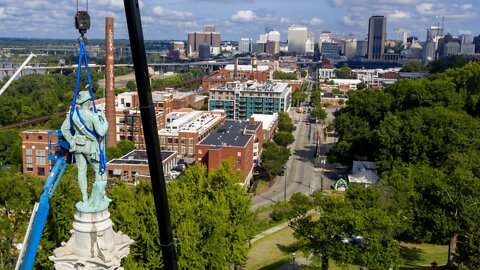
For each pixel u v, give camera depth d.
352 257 56.38
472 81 144.50
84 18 24.06
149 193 57.31
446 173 88.81
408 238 80.25
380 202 66.69
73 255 24.25
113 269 24.17
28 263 24.12
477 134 114.56
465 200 63.56
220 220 55.16
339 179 123.19
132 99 169.25
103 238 24.66
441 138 109.31
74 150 24.38
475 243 53.47
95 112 24.75
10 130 154.88
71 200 48.16
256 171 140.62
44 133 124.50
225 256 56.91
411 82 149.25
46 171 125.94
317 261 64.00
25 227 53.91
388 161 113.69
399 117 129.00
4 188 54.53
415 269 68.38
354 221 56.03
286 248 78.81
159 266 49.03
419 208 66.81
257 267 72.62
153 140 22.89
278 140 168.00
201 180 63.97
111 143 148.12
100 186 24.91
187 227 51.25
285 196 115.56
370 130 141.25
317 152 156.25
